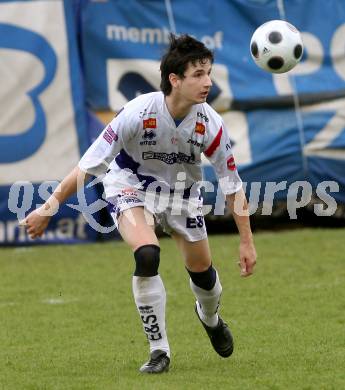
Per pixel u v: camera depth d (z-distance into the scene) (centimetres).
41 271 3631
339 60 4706
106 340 2488
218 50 4534
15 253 4078
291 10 4641
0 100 4191
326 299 2992
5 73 4200
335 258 3781
